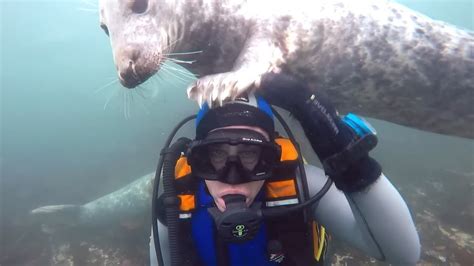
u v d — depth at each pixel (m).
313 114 0.49
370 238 0.56
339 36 0.85
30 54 13.40
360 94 0.91
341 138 0.49
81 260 2.20
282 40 0.81
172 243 0.67
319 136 0.49
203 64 0.92
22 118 9.33
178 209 0.68
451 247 1.89
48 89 11.42
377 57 0.87
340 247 1.83
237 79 0.62
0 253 2.42
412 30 0.89
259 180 0.59
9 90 12.76
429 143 3.79
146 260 2.10
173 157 0.71
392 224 0.52
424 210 2.32
